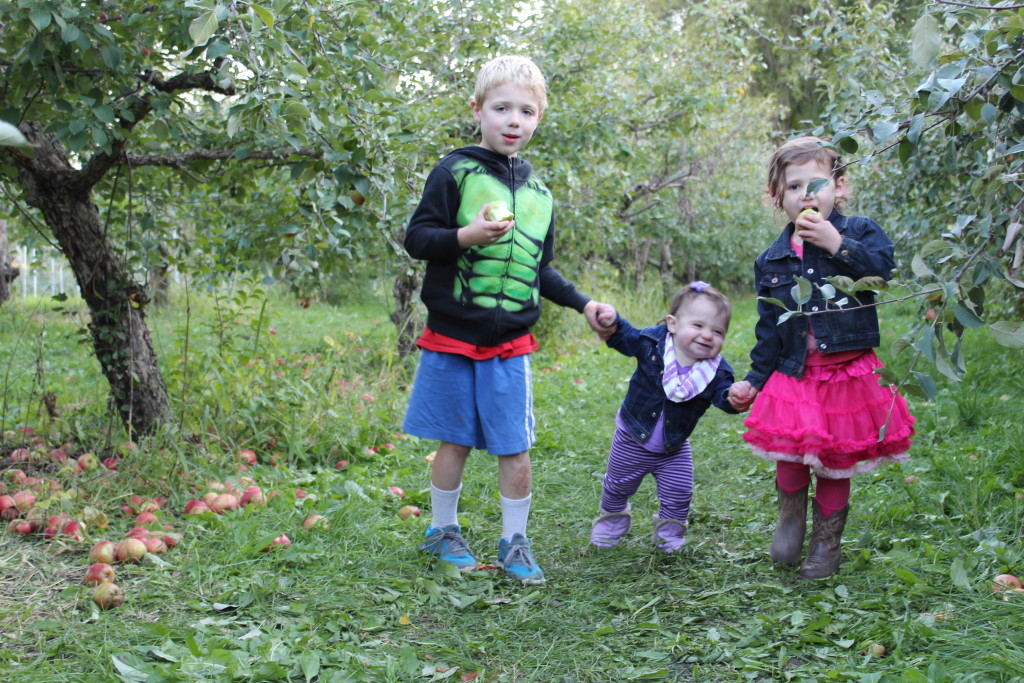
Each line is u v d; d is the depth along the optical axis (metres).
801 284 2.15
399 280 7.42
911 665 2.17
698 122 8.73
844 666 2.21
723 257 16.47
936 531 3.21
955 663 2.13
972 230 2.04
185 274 5.11
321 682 2.15
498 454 2.95
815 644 2.38
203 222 5.43
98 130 3.46
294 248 4.08
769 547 3.20
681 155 13.43
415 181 3.69
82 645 2.31
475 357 2.94
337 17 3.55
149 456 3.81
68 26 3.05
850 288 2.10
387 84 3.72
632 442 3.12
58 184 4.13
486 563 3.11
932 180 4.85
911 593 2.59
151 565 2.95
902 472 3.96
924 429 4.70
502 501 3.04
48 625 2.44
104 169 4.09
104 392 5.50
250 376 4.82
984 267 1.93
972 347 6.98
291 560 3.01
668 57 9.16
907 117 2.26
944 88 1.95
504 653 2.39
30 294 13.57
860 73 6.44
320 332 11.65
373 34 3.67
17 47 3.50
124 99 3.81
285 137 3.26
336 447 4.62
